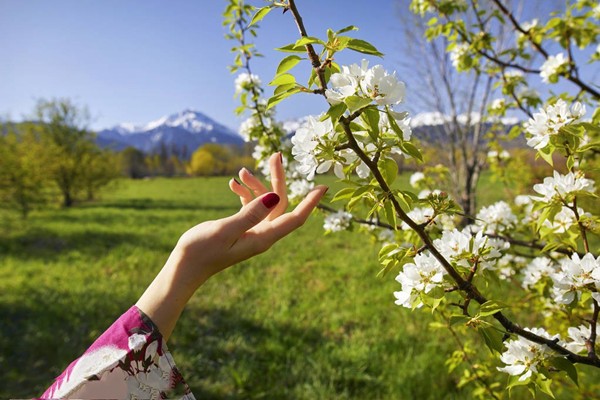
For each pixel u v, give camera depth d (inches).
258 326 194.4
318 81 37.4
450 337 161.3
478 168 215.9
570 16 97.5
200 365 159.0
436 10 113.9
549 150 49.3
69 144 820.6
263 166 130.2
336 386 141.3
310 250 352.5
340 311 207.0
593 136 74.4
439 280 43.8
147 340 28.4
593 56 95.3
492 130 156.0
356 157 41.1
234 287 253.8
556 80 96.6
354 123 39.3
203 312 213.2
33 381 151.2
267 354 166.1
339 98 35.4
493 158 156.0
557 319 85.2
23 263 315.3
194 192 1133.1
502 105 112.1
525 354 46.2
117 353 28.0
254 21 39.8
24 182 482.0
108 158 911.0
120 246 377.4
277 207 40.1
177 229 487.5
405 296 45.6
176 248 31.9
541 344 46.0
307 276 274.5
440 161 225.6
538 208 52.7
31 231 449.7
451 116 218.2
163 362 28.8
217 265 31.8
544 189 52.0
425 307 47.0
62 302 225.0
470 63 110.5
